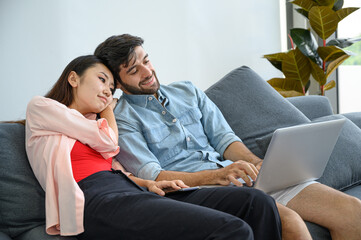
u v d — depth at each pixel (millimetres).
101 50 1914
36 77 3012
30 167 1616
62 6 3082
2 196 1526
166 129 1947
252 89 2275
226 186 1595
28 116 1615
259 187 1583
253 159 1906
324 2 3236
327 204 1633
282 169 1589
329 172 1954
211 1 3789
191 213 1297
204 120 2088
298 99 2596
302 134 1559
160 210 1347
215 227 1232
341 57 3270
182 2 3611
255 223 1371
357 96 3850
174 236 1280
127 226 1364
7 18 2924
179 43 3602
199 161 1924
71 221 1453
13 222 1524
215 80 3834
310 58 3271
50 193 1481
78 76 1759
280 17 4246
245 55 4008
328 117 2303
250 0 4031
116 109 1924
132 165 1803
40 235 1481
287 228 1456
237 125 2160
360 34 3820
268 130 2156
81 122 1599
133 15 3361
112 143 1643
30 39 2990
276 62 3568
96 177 1571
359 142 2148
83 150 1618
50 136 1567
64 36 3090
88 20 3182
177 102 2039
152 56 3457
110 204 1444
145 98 1957
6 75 2924
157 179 1754
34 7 3000
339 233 1597
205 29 3754
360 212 1579
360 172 2061
